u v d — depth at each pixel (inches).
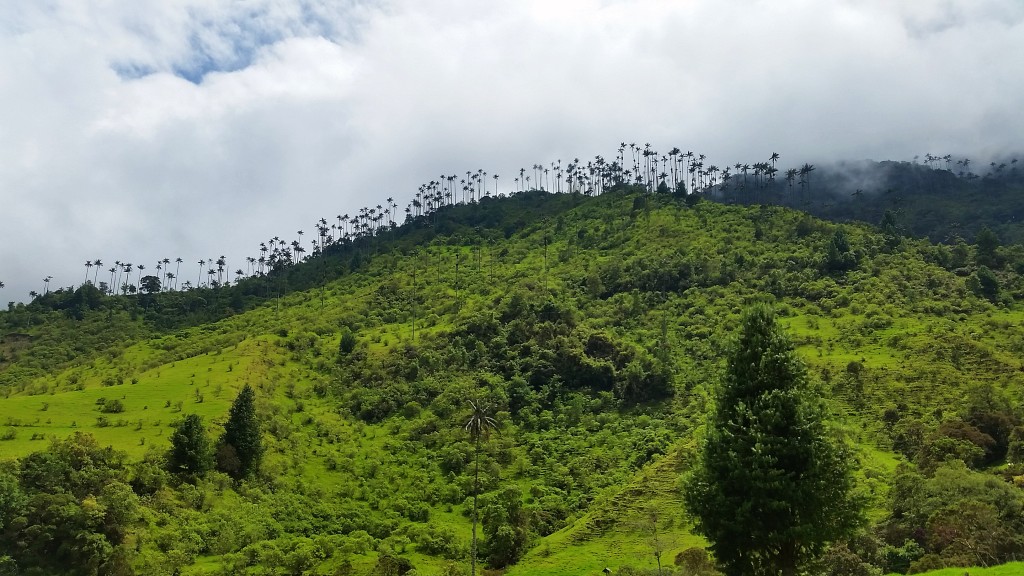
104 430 4104.3
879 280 6530.5
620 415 5083.7
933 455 3390.7
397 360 5974.4
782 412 1642.5
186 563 3011.8
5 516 2723.9
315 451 4655.5
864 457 3570.4
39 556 2711.6
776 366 1717.5
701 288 6943.9
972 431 3513.8
